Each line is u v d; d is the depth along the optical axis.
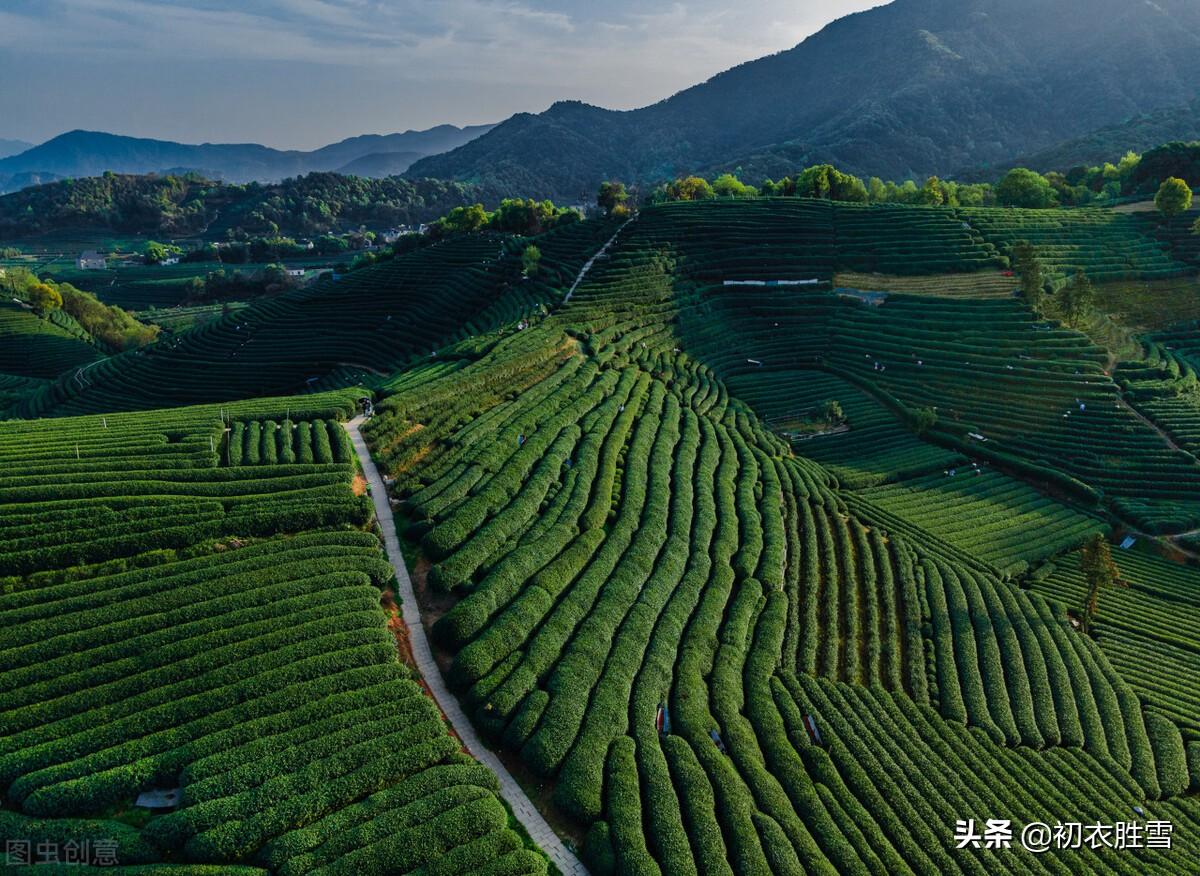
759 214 145.88
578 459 64.88
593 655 44.00
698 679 45.53
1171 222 140.62
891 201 187.12
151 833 29.11
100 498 48.38
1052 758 48.09
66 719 33.69
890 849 36.34
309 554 46.72
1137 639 62.72
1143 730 51.81
